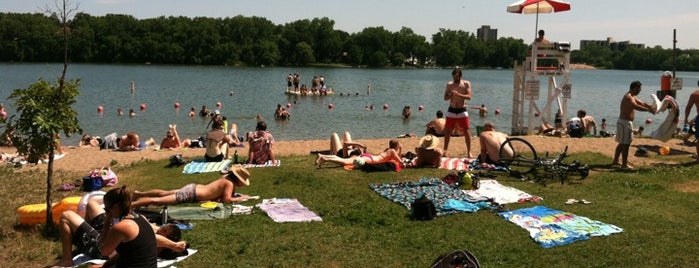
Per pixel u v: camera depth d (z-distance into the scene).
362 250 7.83
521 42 185.62
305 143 19.36
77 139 24.81
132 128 29.67
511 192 10.80
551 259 7.45
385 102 48.16
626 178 12.02
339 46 166.12
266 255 7.62
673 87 20.52
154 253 6.23
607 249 7.74
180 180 12.47
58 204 9.00
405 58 176.88
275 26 173.38
